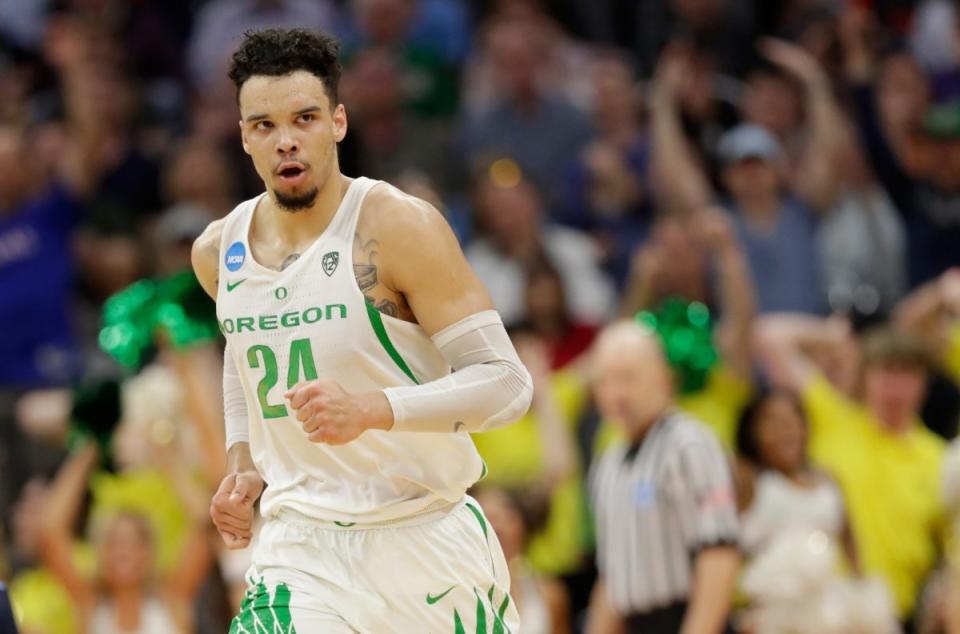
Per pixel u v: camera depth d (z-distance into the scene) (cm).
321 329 956
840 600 1591
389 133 2555
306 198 947
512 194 2284
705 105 2483
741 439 1812
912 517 1900
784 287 2292
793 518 1786
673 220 2312
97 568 1833
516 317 2211
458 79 2730
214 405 1953
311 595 982
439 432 951
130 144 2534
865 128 2506
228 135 2552
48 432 2169
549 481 1912
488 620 1016
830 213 2386
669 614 1611
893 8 2891
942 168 2455
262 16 2775
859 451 1909
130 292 1770
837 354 2011
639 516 1617
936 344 2127
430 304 955
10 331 2278
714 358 1958
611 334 1678
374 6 2697
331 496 988
